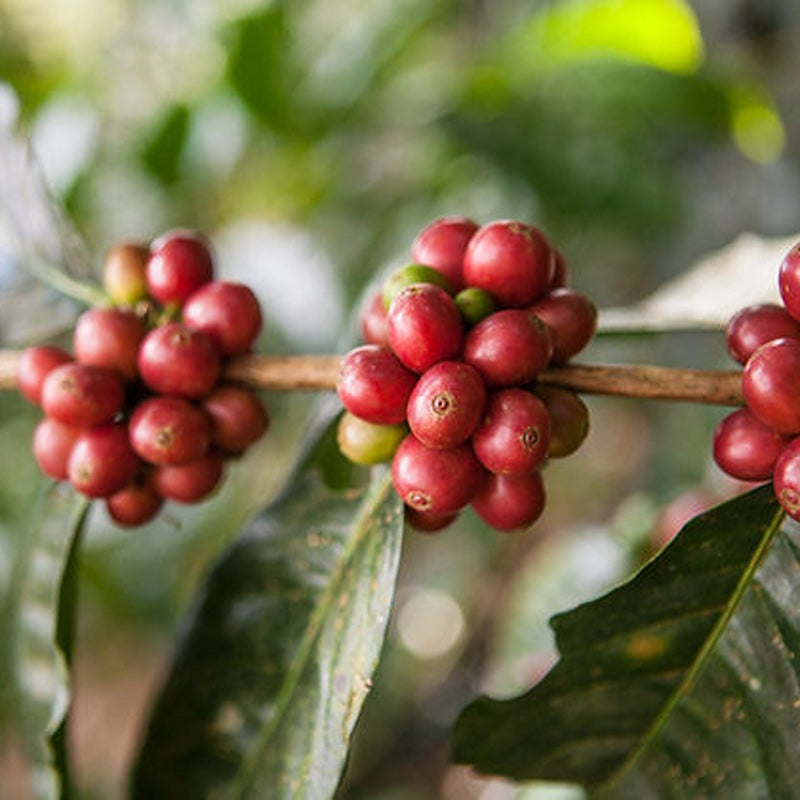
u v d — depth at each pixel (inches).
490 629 33.7
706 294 13.3
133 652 34.3
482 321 10.3
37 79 26.0
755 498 10.2
